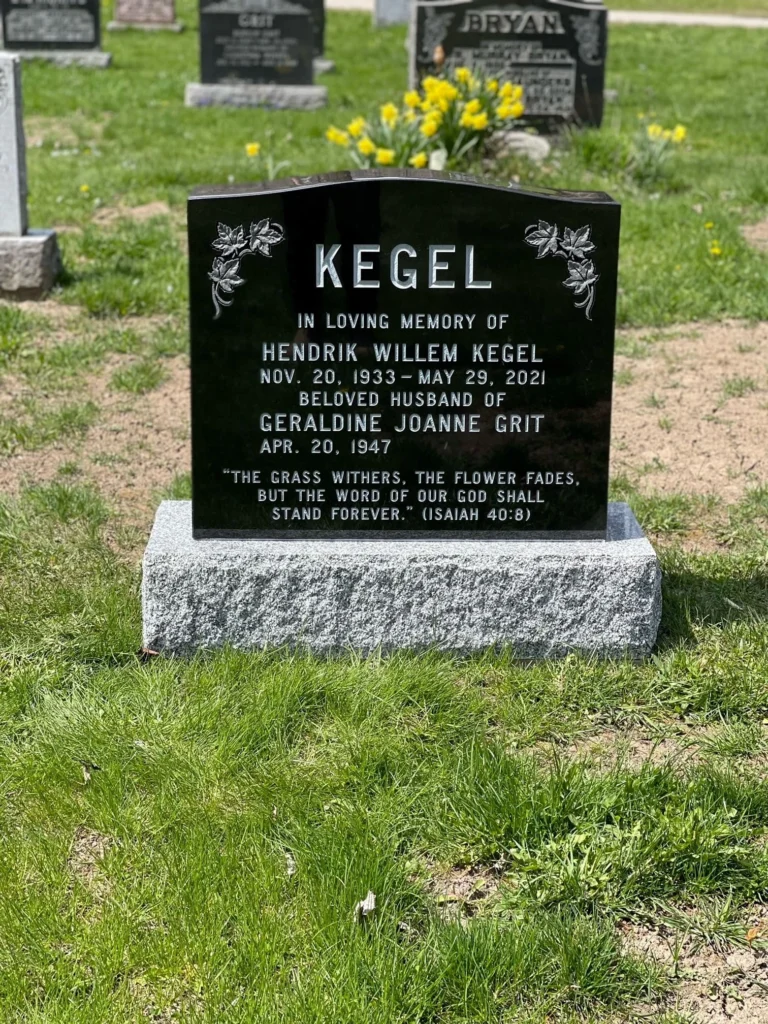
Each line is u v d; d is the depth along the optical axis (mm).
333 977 1595
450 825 1847
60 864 1773
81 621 2332
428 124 5453
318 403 2215
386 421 2229
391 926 1671
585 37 6664
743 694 2146
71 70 9195
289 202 2127
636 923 1713
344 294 2170
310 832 1813
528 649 2246
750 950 1682
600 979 1615
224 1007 1562
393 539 2271
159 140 6805
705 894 1752
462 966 1612
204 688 2119
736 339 3877
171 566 2186
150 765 1951
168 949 1631
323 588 2207
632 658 2246
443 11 6621
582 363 2213
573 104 6750
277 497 2250
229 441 2225
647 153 5699
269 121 7398
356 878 1728
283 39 7941
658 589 2246
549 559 2211
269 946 1627
